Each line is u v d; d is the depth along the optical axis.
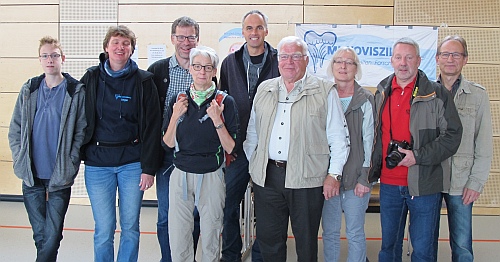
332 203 2.82
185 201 2.72
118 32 2.74
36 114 2.85
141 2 5.36
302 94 2.59
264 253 2.74
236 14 5.33
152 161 2.84
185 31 3.03
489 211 5.29
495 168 5.28
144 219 4.91
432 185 2.59
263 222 2.72
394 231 2.78
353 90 2.87
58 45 2.89
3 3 5.43
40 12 5.40
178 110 2.62
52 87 2.88
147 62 5.40
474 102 2.85
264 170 2.64
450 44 2.84
